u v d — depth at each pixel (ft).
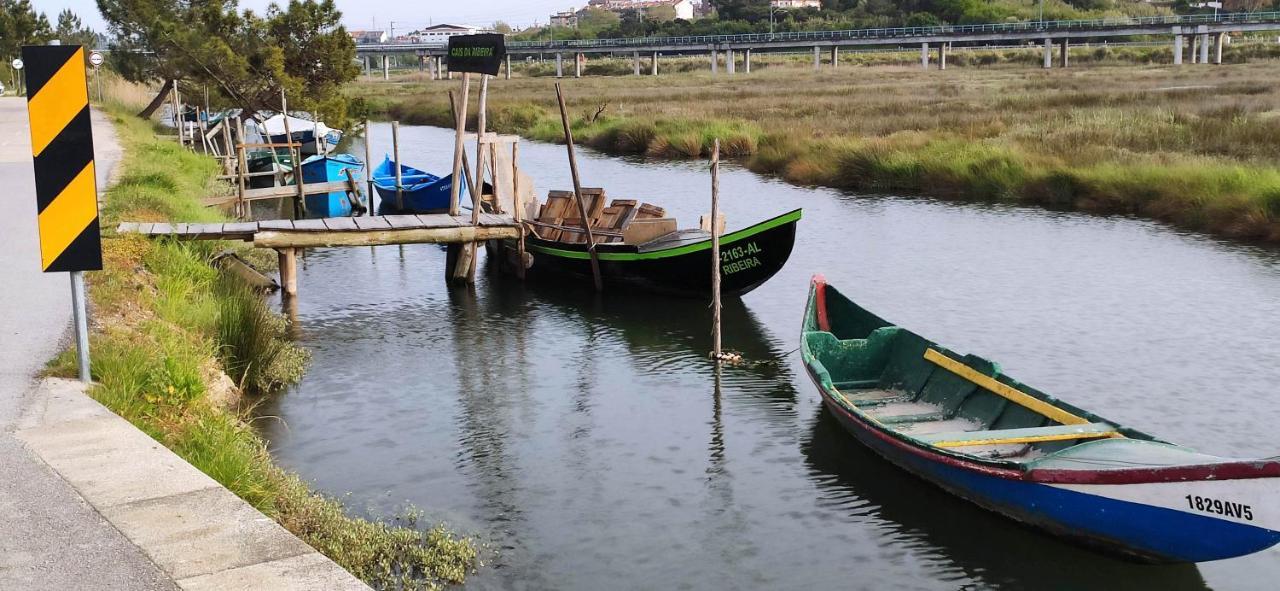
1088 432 29.09
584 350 48.21
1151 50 379.76
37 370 27.30
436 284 63.05
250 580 15.90
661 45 407.23
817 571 27.30
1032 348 46.37
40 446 21.80
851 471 33.63
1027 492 27.86
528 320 54.03
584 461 34.58
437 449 35.50
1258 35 453.17
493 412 39.34
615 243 58.95
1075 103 149.48
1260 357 44.50
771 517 30.42
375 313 55.62
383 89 317.42
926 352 37.52
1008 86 210.59
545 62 554.46
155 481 19.99
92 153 25.67
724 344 48.98
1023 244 71.05
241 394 39.42
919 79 268.82
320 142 130.00
